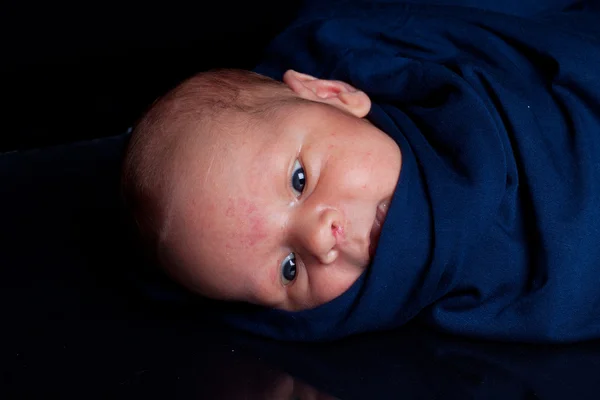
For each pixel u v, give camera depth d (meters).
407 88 0.60
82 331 0.59
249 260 0.55
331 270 0.55
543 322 0.54
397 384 0.52
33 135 0.84
